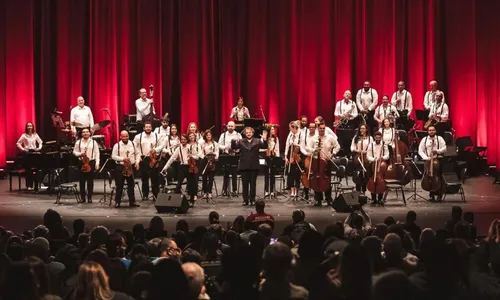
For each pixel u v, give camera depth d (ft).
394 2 73.36
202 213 49.73
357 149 53.83
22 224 46.24
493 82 70.33
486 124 71.05
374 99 69.26
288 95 74.18
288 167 56.39
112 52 71.92
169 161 53.52
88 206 52.54
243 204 52.95
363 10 73.67
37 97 71.26
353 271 17.10
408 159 58.90
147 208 51.83
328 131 53.47
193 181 53.06
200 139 54.60
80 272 18.13
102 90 71.82
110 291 18.28
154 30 72.69
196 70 73.10
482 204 52.31
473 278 21.85
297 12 73.87
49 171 58.03
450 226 33.40
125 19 72.18
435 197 55.62
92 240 27.32
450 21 72.49
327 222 46.26
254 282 17.53
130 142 53.36
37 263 19.54
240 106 69.26
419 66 73.46
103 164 55.88
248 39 73.72
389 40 73.82
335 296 17.35
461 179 62.44
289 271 20.20
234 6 73.61
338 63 73.82
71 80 71.46
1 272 21.86
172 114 73.87
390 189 56.24
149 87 72.69
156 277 14.89
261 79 73.72
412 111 73.46
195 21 72.95
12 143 69.36
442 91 73.51
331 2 73.92
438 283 17.70
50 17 71.15
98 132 70.79
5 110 69.00
